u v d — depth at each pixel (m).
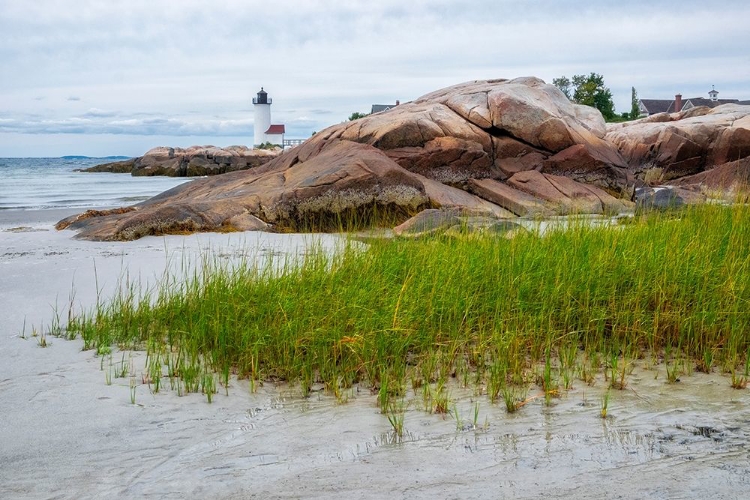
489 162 21.20
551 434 4.77
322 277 8.02
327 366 6.27
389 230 14.62
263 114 129.50
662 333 7.02
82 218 18.47
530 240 9.55
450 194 18.89
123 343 7.23
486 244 9.37
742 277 7.54
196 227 15.93
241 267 9.39
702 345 6.73
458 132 21.22
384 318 6.72
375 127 21.44
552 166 21.59
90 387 5.78
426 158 20.66
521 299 7.56
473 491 3.90
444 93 24.78
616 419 5.07
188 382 5.88
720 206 11.76
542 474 4.12
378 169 17.48
